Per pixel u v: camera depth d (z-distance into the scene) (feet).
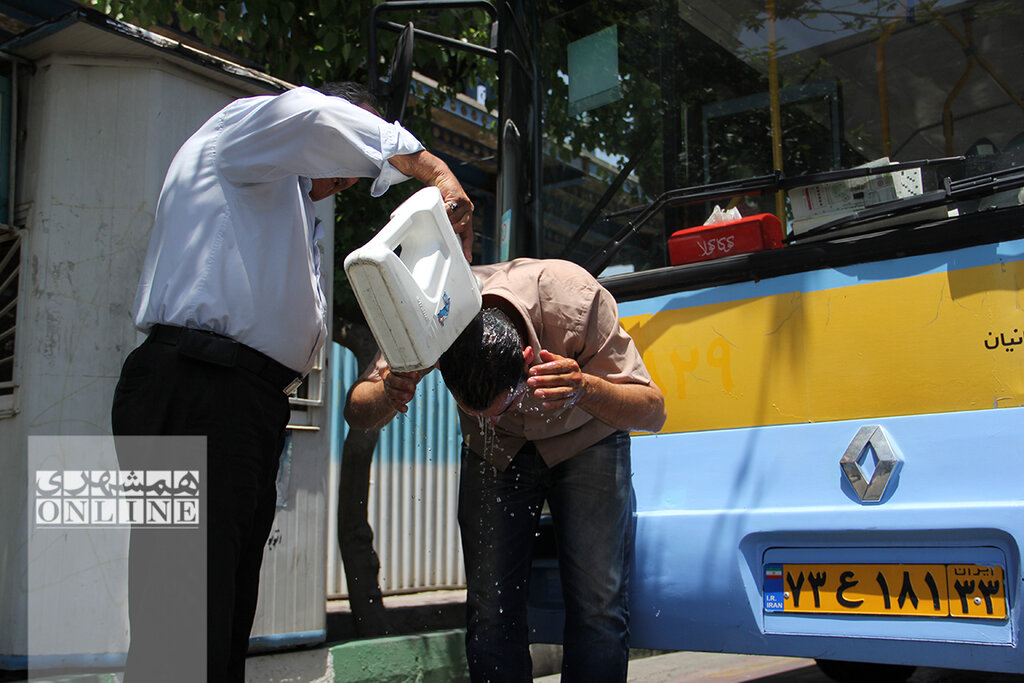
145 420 6.70
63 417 9.60
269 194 7.18
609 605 8.26
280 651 10.89
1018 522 7.31
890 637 7.80
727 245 9.23
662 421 8.27
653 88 11.25
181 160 7.24
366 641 11.90
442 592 18.62
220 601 6.66
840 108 10.43
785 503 8.50
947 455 7.81
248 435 6.86
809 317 8.66
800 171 10.73
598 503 8.29
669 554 8.93
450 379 6.93
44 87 10.08
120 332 9.80
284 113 6.88
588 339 8.02
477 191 26.37
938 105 9.78
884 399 8.18
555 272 8.18
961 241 7.98
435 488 18.65
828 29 10.36
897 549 7.88
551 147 11.13
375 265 5.70
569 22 11.32
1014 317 7.66
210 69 10.50
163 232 7.13
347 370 17.26
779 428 8.66
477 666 8.46
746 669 15.29
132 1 14.62
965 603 7.54
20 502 9.53
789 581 8.37
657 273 9.56
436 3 10.94
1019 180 7.97
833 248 8.59
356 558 14.03
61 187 9.89
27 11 15.57
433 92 19.43
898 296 8.23
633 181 11.09
